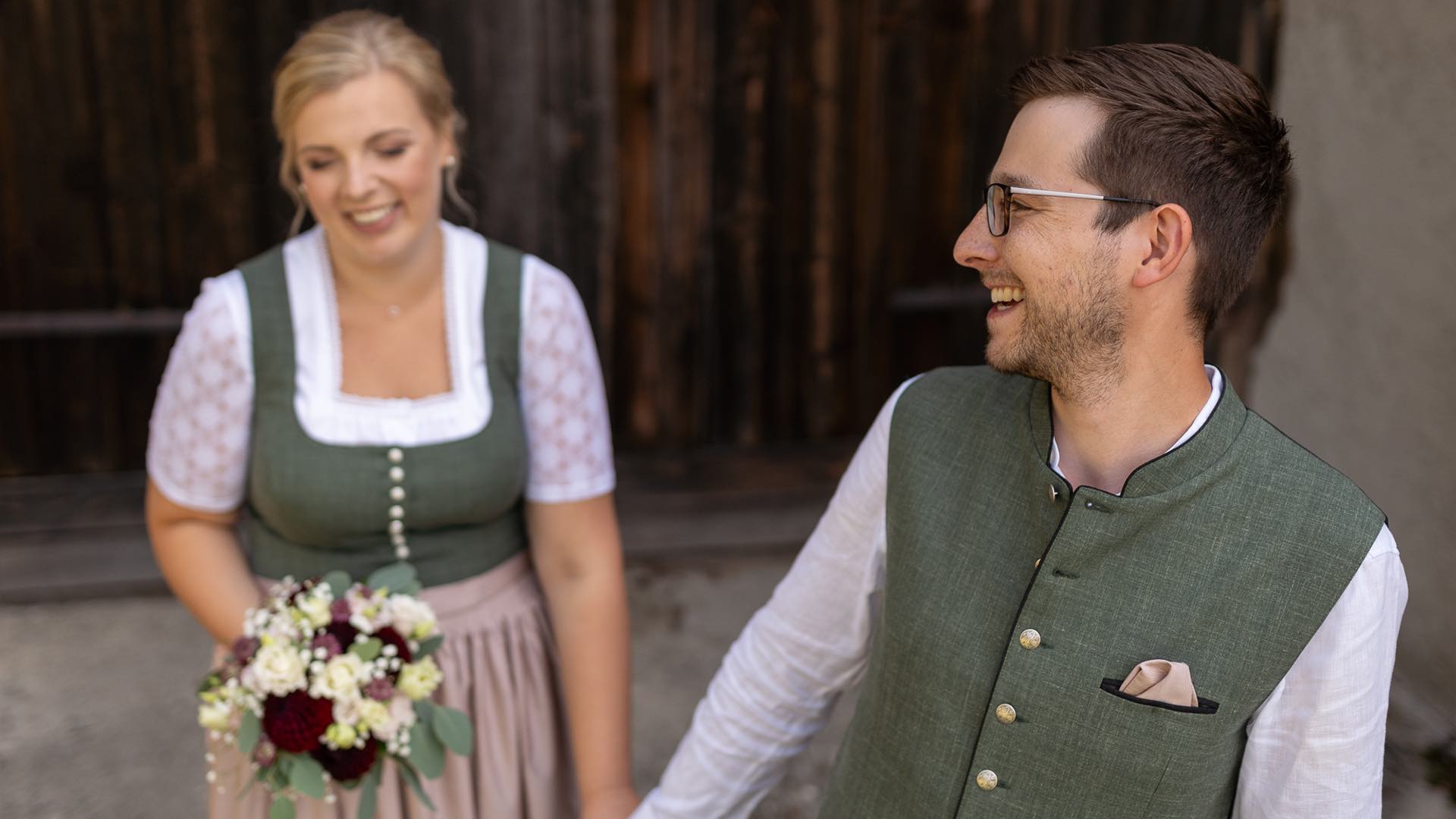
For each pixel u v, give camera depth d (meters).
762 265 4.12
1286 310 3.56
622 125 3.90
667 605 3.75
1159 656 1.06
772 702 1.37
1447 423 2.94
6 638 3.47
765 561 4.04
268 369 1.65
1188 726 1.05
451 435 1.68
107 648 3.44
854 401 4.32
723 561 4.04
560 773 1.87
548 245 3.96
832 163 4.05
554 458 1.79
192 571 1.72
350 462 1.65
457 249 1.75
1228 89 1.04
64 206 3.65
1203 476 1.06
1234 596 1.04
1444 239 2.95
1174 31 3.96
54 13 3.49
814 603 1.34
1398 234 3.10
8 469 3.85
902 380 4.33
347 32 1.58
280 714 1.53
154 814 2.76
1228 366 3.77
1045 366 1.10
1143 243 1.04
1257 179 1.05
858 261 4.16
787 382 4.26
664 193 3.99
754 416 4.28
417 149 1.60
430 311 1.71
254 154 3.72
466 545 1.77
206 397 1.65
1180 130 1.02
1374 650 1.03
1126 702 1.06
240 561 1.75
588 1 3.77
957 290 4.26
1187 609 1.06
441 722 1.64
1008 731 1.12
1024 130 1.08
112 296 3.76
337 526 1.68
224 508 1.72
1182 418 1.10
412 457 1.67
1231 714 1.05
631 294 4.08
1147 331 1.07
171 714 3.14
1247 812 1.11
